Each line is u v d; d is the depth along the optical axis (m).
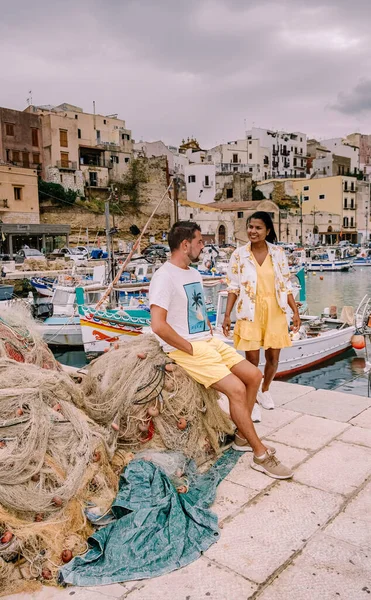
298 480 3.56
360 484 3.48
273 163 96.88
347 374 14.19
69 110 65.12
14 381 3.20
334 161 96.88
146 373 3.62
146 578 2.54
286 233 78.88
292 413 4.94
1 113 53.03
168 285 3.46
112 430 3.51
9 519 2.64
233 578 2.54
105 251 44.53
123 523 2.84
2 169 47.47
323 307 29.16
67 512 2.84
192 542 2.81
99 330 15.38
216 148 92.88
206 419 3.84
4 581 2.50
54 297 19.94
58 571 2.57
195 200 77.44
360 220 91.19
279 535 2.90
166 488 3.15
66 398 3.48
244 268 4.41
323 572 2.58
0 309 4.30
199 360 3.56
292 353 13.54
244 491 3.42
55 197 53.12
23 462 2.76
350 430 4.46
